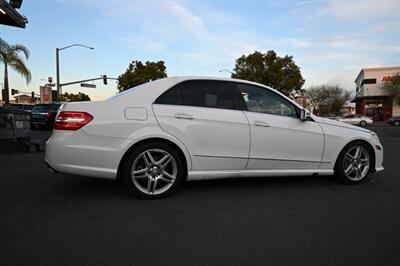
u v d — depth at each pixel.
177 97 4.37
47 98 26.91
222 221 3.48
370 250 2.85
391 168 6.54
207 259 2.67
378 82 53.59
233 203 4.09
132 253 2.76
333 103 67.50
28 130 9.69
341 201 4.22
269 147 4.62
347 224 3.43
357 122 38.97
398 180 5.41
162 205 3.98
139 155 4.10
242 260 2.66
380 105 53.91
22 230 3.20
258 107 4.71
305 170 4.85
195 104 4.41
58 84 31.78
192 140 4.28
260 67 39.81
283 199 4.28
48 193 4.45
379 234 3.18
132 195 4.34
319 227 3.35
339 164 5.02
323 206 4.01
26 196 4.30
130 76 44.69
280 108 4.83
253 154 4.55
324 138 4.88
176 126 4.21
